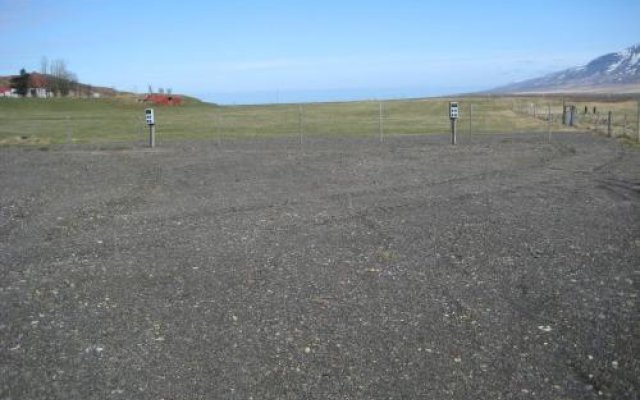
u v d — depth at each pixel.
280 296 6.69
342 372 4.88
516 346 5.32
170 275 7.52
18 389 4.67
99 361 5.13
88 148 25.69
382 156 20.70
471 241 8.98
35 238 9.55
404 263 7.89
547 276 7.27
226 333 5.69
